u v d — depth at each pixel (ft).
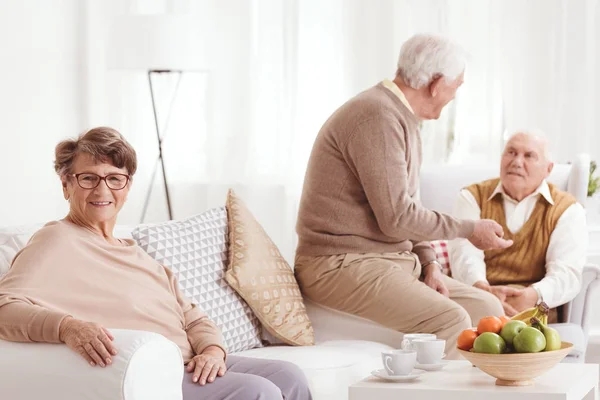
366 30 19.58
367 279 11.77
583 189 14.07
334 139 11.98
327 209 12.03
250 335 11.28
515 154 13.43
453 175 14.56
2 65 15.55
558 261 12.94
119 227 10.77
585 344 12.83
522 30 18.92
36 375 7.25
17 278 7.97
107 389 7.06
